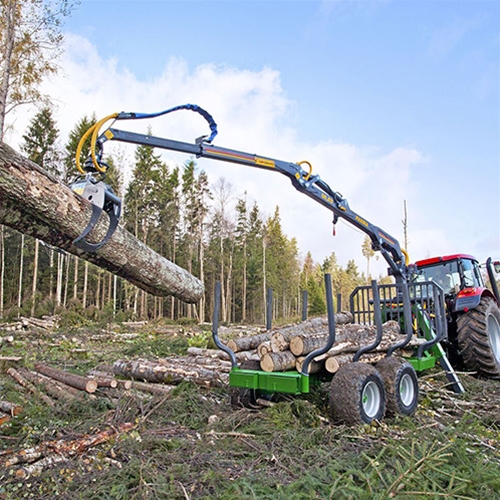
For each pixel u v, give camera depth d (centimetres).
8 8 1153
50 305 1872
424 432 388
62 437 371
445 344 716
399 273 723
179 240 3862
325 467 305
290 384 421
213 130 497
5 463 311
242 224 4291
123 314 1909
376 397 429
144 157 3366
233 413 439
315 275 6291
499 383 636
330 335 417
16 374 588
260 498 258
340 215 658
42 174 292
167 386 543
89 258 345
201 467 317
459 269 734
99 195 327
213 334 467
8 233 3109
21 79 1237
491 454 350
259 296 4303
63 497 277
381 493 253
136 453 345
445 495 250
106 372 642
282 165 586
